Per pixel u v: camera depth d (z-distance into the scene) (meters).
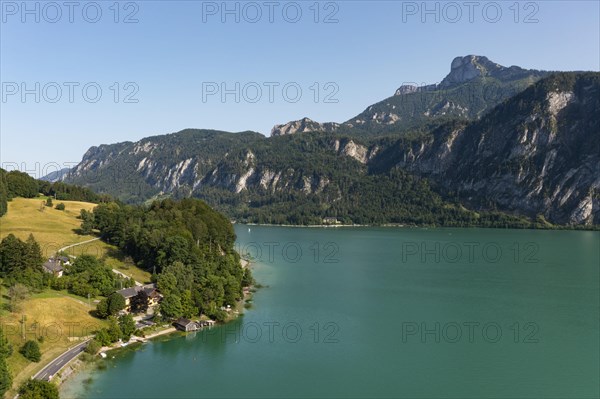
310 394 98.62
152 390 98.19
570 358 117.88
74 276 147.25
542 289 189.62
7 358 99.00
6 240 141.75
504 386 102.88
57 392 90.06
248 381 103.56
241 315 150.00
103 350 115.69
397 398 97.50
